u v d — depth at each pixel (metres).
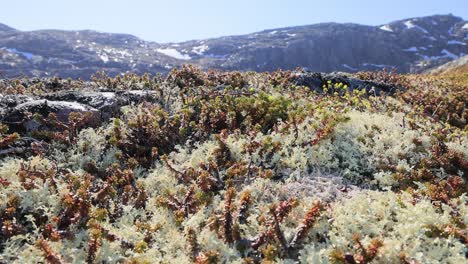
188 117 0.66
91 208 0.42
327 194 0.45
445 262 0.33
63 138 0.58
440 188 0.45
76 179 0.46
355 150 0.55
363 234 0.36
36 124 0.61
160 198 0.44
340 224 0.37
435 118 0.87
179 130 0.62
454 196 0.45
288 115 0.65
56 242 0.36
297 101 0.79
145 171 0.56
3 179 0.43
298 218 0.39
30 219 0.38
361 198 0.41
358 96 0.91
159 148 0.61
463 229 0.37
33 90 0.84
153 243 0.39
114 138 0.58
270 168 0.52
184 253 0.37
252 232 0.38
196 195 0.44
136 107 0.73
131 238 0.39
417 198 0.42
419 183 0.46
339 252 0.32
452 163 0.53
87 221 0.41
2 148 0.54
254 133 0.59
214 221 0.38
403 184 0.48
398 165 0.51
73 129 0.59
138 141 0.60
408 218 0.37
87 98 0.71
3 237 0.38
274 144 0.54
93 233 0.35
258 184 0.46
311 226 0.36
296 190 0.46
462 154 0.54
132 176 0.50
